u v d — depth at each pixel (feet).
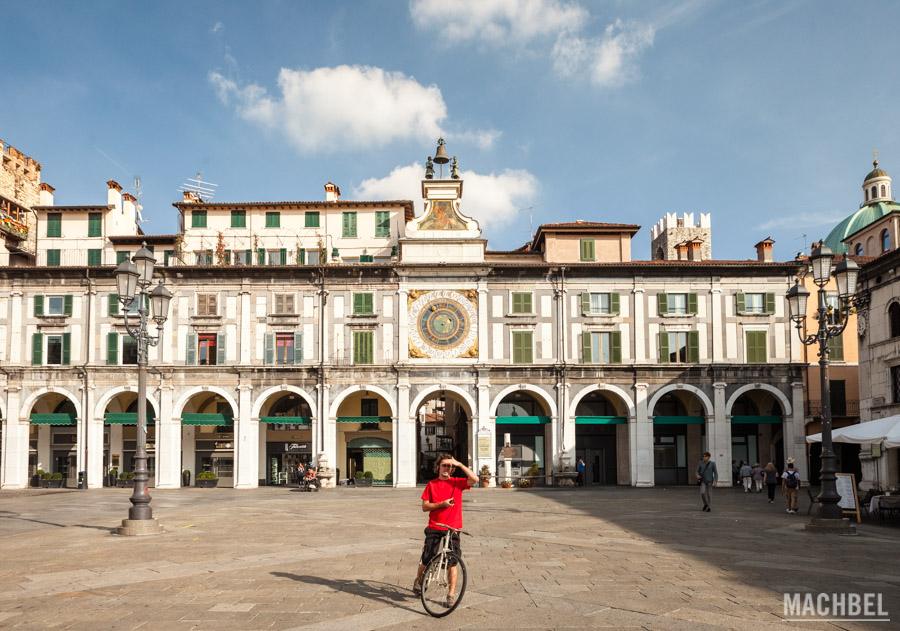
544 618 40.75
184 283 186.91
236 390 183.73
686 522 94.84
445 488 43.39
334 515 104.63
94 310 186.29
